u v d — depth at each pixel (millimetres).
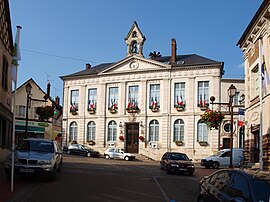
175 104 41438
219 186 6906
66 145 47125
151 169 24750
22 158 13062
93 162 28875
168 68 41875
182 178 19297
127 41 46062
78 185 13219
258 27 19219
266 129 17844
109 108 44969
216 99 39562
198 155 39438
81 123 46656
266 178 6066
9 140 24609
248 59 22266
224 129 38938
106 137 44812
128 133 43781
